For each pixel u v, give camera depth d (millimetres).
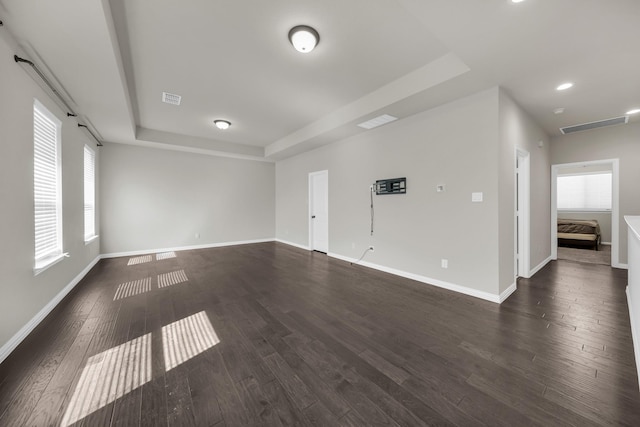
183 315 2648
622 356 1914
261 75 3125
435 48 2615
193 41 2469
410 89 3109
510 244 3248
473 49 2283
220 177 6844
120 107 3408
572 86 2955
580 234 6352
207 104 4004
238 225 7164
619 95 3191
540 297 3123
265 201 7648
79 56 2283
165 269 4477
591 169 7348
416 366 1814
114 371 1757
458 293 3271
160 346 2070
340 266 4684
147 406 1453
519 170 3898
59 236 3062
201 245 6570
